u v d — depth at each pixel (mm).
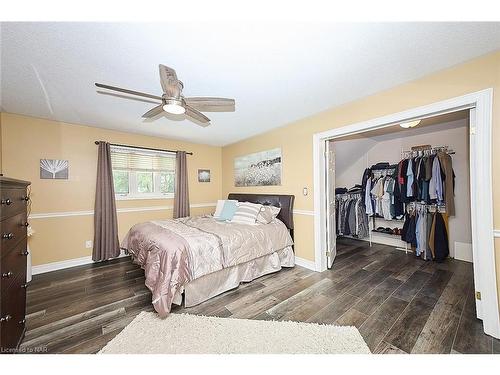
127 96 2182
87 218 3240
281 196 3342
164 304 1753
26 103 2393
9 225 1278
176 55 1555
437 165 3248
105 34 1320
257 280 2576
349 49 1515
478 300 1663
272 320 1766
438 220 3229
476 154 1644
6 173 2678
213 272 2193
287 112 2775
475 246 1667
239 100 2381
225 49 1494
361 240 4465
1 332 1200
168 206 4094
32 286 2424
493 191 1569
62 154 3049
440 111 1842
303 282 2502
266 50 1512
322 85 2057
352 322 1721
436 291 2221
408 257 3381
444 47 1500
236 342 1504
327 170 2975
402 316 1787
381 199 4039
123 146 3564
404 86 2035
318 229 2873
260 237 2695
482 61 1616
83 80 1893
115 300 2111
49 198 2945
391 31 1336
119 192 3580
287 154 3309
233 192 4523
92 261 3234
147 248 2295
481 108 1608
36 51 1474
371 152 4406
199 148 4566
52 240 2953
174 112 1894
